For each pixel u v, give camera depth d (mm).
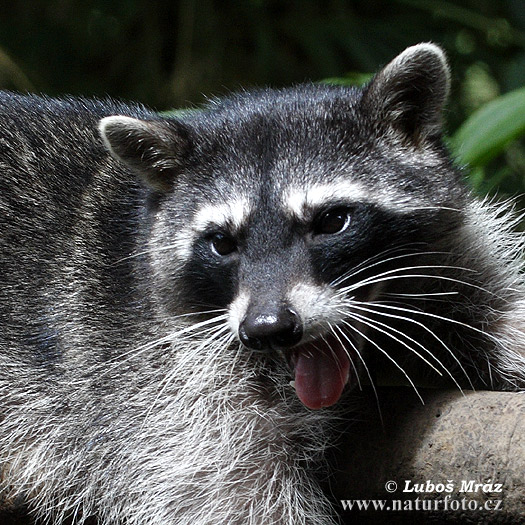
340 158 6473
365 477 5891
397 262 6543
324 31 14406
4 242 7508
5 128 7969
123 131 6793
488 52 14789
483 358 7023
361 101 6684
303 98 6969
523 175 13914
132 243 7117
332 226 6332
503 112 8961
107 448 6891
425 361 6652
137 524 6809
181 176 6836
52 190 7605
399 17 14867
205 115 7266
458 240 6926
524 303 7172
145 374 6844
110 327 7000
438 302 6914
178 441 6723
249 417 6672
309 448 6543
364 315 6480
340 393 6129
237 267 6398
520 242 7574
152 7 15516
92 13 15586
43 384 7254
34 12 15562
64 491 7199
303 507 6516
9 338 7363
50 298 7289
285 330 5883
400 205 6457
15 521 7320
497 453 5336
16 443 7355
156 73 15406
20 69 14961
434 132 6773
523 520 5227
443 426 5625
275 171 6426
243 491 6609
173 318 6801
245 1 15195
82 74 15727
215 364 6703
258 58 14883
